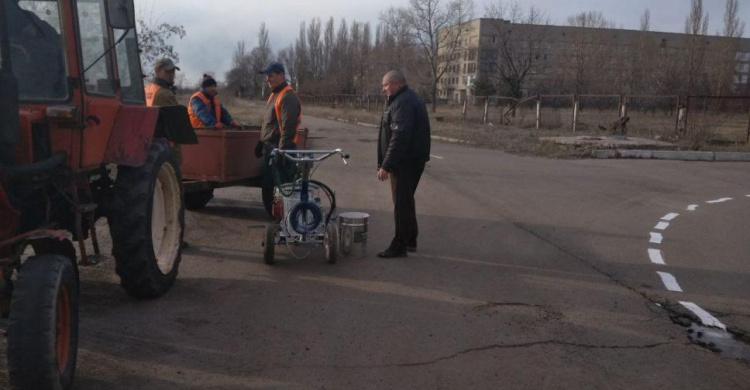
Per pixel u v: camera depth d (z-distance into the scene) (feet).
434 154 59.47
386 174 21.65
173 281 18.61
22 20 13.28
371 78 182.29
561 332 16.17
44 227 13.30
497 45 167.32
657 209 32.96
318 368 13.78
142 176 16.67
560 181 42.45
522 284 20.06
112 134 15.84
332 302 17.92
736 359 14.85
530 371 13.91
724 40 146.30
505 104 132.46
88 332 15.19
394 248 22.70
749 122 65.92
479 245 24.84
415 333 15.85
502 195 36.55
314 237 21.35
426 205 33.06
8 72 11.94
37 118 12.62
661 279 20.90
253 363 13.92
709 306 18.43
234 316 16.65
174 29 52.13
